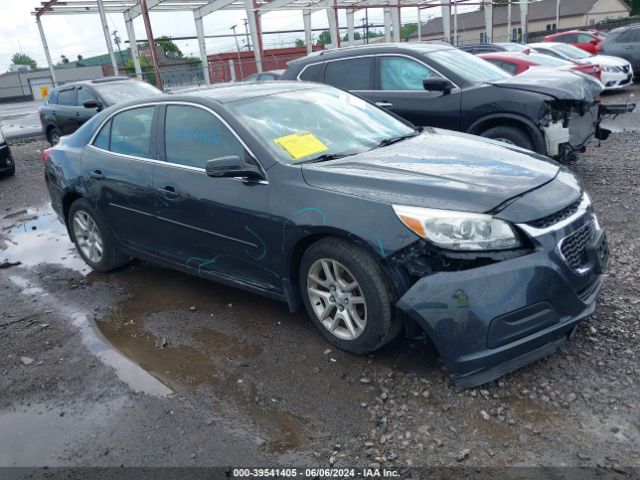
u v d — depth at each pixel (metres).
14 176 10.41
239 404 3.06
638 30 16.92
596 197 6.13
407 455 2.57
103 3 23.08
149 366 3.54
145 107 4.50
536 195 2.99
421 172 3.26
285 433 2.80
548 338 2.89
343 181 3.24
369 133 4.18
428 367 3.20
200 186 3.87
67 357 3.75
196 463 2.65
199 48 24.91
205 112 3.99
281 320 3.96
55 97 12.59
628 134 9.74
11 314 4.50
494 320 2.73
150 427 2.94
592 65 12.17
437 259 2.87
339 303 3.32
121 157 4.57
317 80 7.59
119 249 4.86
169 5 23.45
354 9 29.03
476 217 2.82
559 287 2.84
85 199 4.94
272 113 3.99
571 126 6.33
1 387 3.46
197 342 3.78
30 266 5.62
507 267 2.77
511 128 6.25
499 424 2.71
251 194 3.56
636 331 3.36
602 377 2.97
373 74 7.15
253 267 3.72
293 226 3.32
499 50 15.13
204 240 3.98
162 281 4.91
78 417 3.09
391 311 3.08
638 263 4.31
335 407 2.95
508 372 2.88
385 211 2.98
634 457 2.44
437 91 6.64
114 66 22.06
